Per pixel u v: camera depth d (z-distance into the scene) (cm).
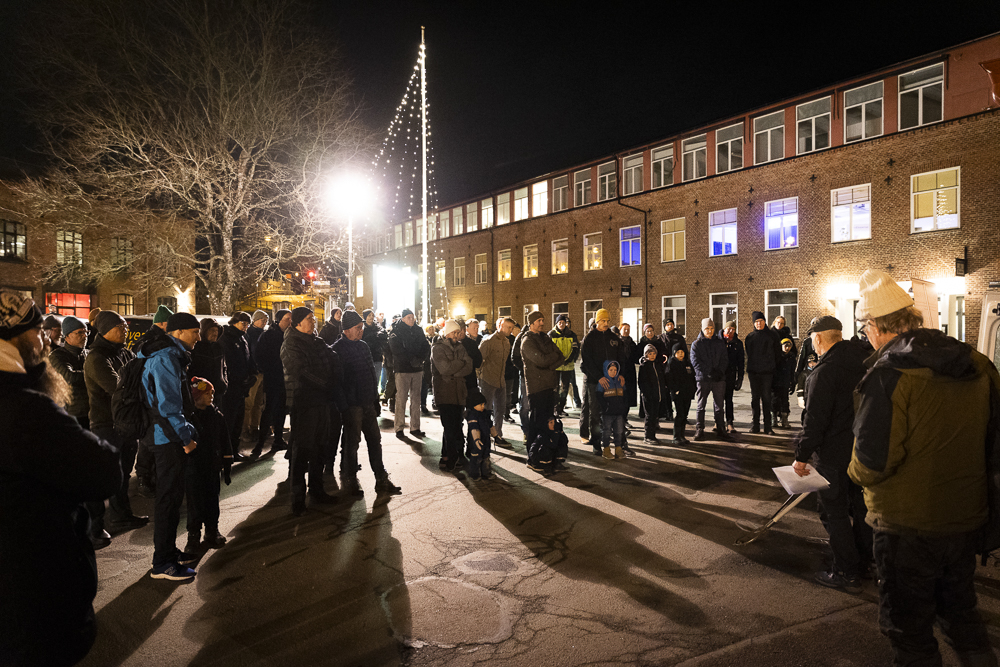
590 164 2705
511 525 502
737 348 952
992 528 224
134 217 2108
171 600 366
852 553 365
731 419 943
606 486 623
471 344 813
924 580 225
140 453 464
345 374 589
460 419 697
